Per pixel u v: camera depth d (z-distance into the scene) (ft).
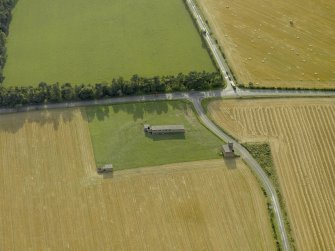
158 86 411.13
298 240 328.08
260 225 334.24
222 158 371.76
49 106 401.08
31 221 331.77
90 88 402.72
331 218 341.00
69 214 335.67
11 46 452.35
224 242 325.21
